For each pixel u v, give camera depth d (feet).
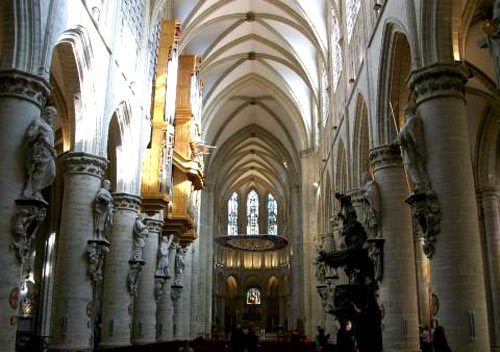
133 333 79.56
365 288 66.59
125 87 69.62
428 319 87.86
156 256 84.43
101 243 56.49
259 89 152.15
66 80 56.24
